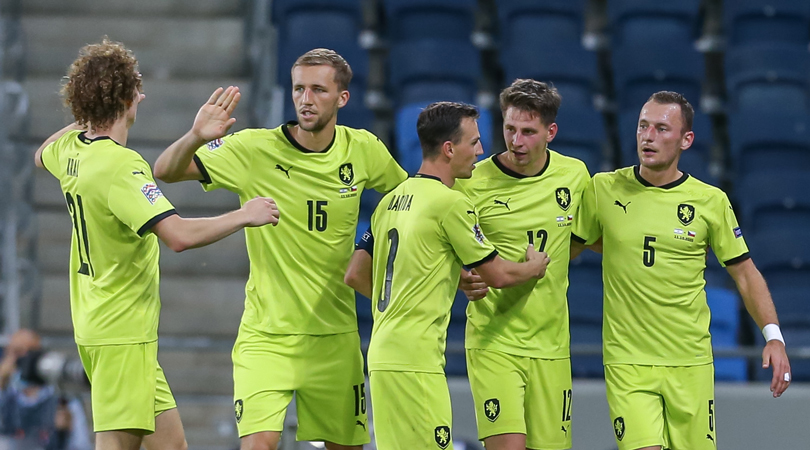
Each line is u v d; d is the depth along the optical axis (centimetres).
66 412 2367
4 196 3234
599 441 2366
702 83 3972
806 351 2298
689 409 1627
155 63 3675
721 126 3947
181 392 2962
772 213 3391
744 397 2391
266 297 1580
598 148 3572
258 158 1573
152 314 1453
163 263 3269
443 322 1538
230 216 1367
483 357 1619
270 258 1583
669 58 3800
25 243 3222
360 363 1639
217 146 1559
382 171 1659
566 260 1639
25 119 3438
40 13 3844
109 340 1411
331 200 1584
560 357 1639
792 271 3184
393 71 3834
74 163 1411
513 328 1614
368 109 3538
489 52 4122
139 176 1379
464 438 2383
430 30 3994
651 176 1650
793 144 3619
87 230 1406
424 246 1507
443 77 3762
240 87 3600
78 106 1411
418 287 1508
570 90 3759
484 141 3462
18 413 2338
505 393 1602
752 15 4044
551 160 1641
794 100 3847
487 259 1504
